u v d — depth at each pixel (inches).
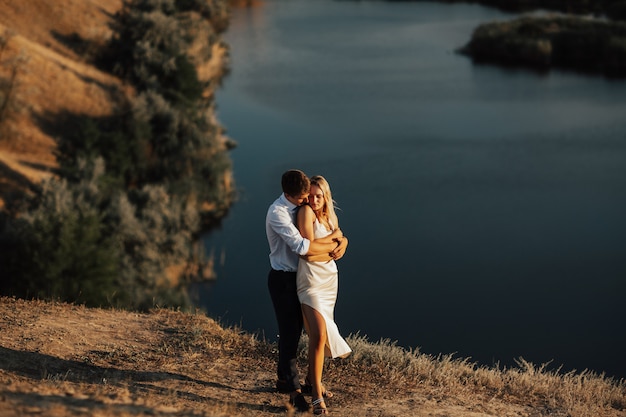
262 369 262.7
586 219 1473.9
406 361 281.7
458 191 1595.7
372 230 1416.1
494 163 1758.1
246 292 1237.7
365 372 268.1
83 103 1701.5
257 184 1659.7
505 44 2893.7
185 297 1168.2
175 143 1609.3
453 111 2186.3
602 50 2810.0
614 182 1651.1
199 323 308.3
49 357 243.3
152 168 1595.7
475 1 4379.9
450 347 1015.0
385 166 1731.1
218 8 3235.7
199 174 1604.3
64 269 964.0
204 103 1916.8
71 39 2009.1
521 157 1800.0
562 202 1553.9
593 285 1222.3
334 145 1875.0
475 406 238.4
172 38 1956.2
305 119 2074.3
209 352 274.7
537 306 1151.6
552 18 3225.9
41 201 1189.7
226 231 1480.1
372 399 239.6
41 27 2022.6
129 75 1881.2
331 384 253.3
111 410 176.4
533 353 999.6
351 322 1087.6
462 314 1121.4
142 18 1958.7
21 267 957.2
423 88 2431.1
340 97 2295.8
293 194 213.8
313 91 2357.3
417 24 3622.0
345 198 1550.2
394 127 2022.6
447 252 1337.4
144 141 1583.4
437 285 1217.4
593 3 4065.0
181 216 1393.9
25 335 263.6
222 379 247.4
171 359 261.4
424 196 1567.4
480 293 1195.3
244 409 214.8
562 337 1050.7
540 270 1272.1
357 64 2746.1
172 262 1279.5
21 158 1456.7
